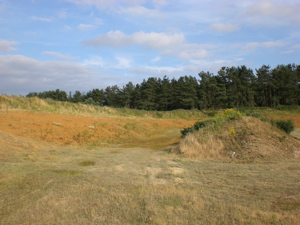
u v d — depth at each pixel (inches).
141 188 230.2
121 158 395.2
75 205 190.9
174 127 1149.7
